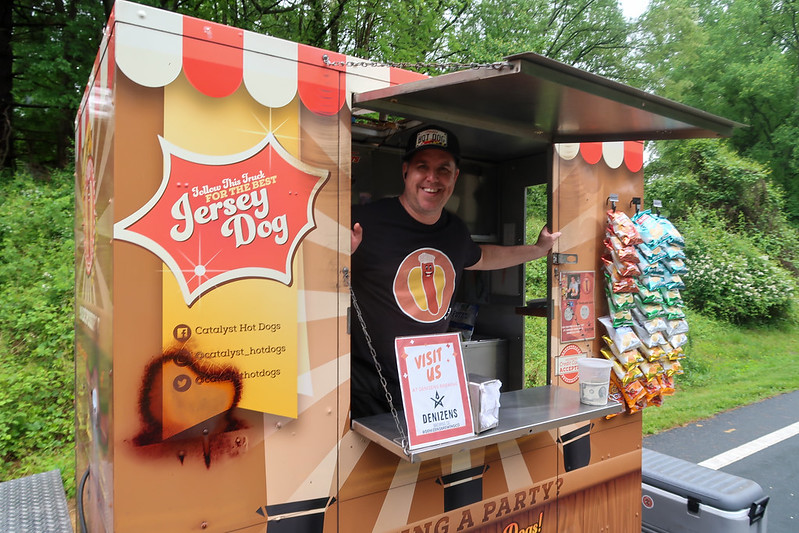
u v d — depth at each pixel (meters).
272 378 1.47
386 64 1.69
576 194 2.44
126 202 1.27
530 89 1.58
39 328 4.30
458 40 8.13
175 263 1.33
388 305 1.99
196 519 1.37
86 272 1.94
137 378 1.29
